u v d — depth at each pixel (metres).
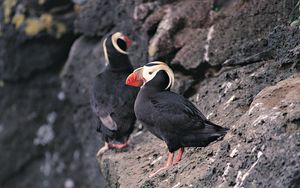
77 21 16.02
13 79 18.53
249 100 11.68
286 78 11.24
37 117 18.86
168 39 13.80
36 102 18.75
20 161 19.08
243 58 12.59
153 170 11.51
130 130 12.90
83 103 15.91
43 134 18.86
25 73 18.42
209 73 13.34
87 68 15.81
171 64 13.83
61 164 18.81
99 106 12.97
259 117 9.74
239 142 9.87
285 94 10.09
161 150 12.27
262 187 9.06
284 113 9.45
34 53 18.25
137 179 11.41
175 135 10.66
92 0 15.79
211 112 12.10
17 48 18.22
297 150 8.98
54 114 18.75
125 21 14.99
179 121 10.55
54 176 18.86
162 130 10.76
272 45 12.07
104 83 13.09
